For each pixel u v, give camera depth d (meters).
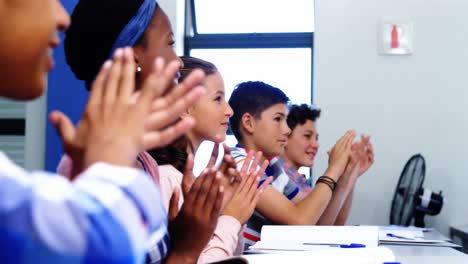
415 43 3.59
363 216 3.55
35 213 0.33
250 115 2.03
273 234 1.41
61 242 0.33
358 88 3.61
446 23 3.58
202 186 0.78
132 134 0.41
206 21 4.04
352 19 3.64
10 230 0.33
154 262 0.69
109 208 0.36
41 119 3.01
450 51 3.57
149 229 0.41
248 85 2.06
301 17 3.95
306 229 1.42
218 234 1.02
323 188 1.91
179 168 1.19
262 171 1.12
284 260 0.93
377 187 3.55
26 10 0.40
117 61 0.44
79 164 0.41
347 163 2.14
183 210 0.78
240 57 3.99
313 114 2.60
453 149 3.54
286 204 1.79
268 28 3.98
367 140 2.43
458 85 3.55
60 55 1.14
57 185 0.35
